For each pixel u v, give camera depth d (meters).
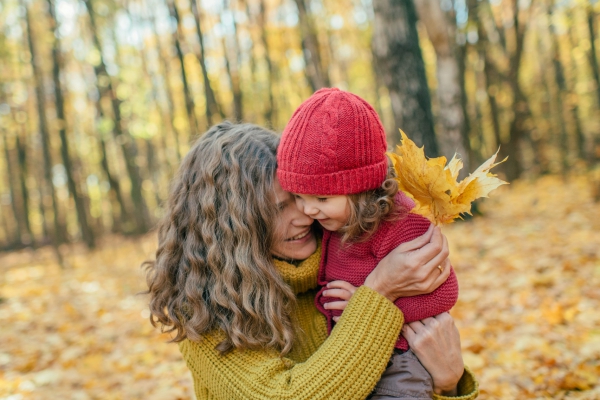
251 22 13.68
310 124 1.23
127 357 4.11
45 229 17.52
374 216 1.25
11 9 12.30
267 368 1.21
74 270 10.00
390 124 16.89
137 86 14.49
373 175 1.26
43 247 16.75
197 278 1.30
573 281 4.17
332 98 1.24
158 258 1.42
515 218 7.62
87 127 16.17
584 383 2.53
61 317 5.84
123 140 13.70
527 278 4.45
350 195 1.26
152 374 3.69
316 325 1.39
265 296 1.26
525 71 17.94
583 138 15.04
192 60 14.12
